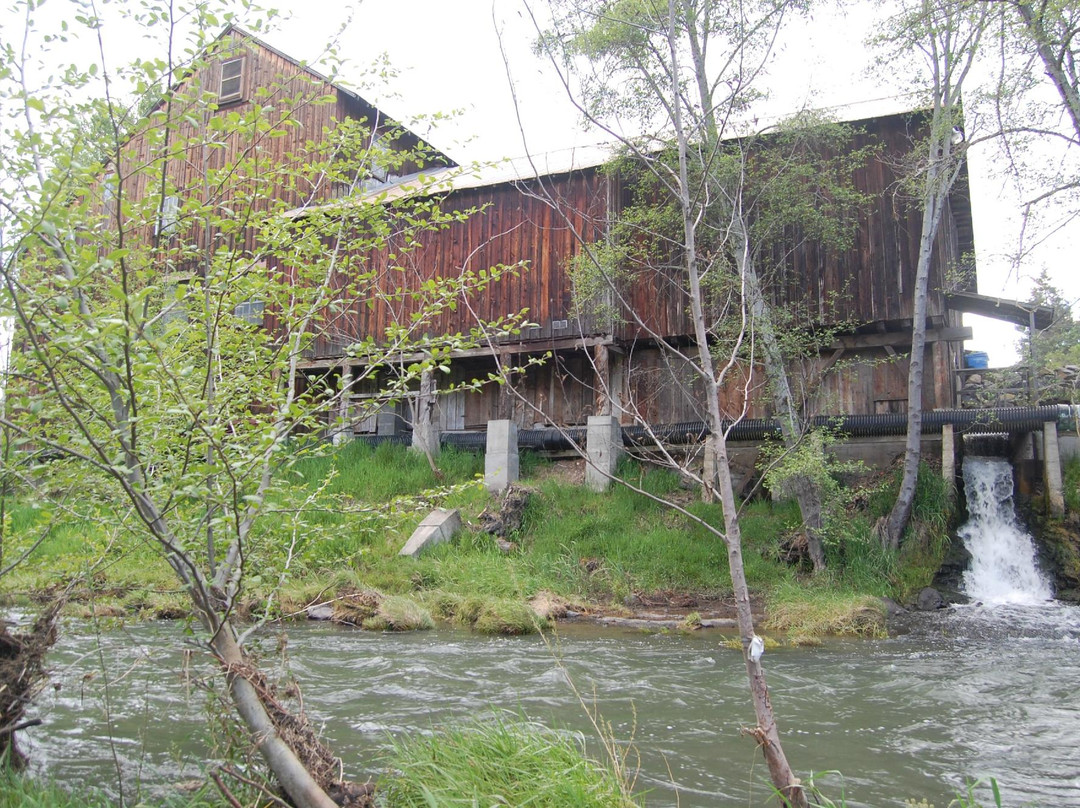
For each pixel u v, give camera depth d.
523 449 18.23
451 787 4.14
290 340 4.53
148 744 5.47
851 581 13.20
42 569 4.81
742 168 4.88
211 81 21.50
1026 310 13.53
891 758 5.78
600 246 14.80
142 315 3.30
